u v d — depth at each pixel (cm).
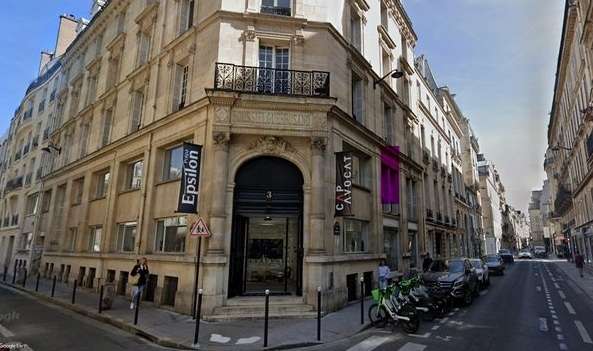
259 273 1242
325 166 1250
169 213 1377
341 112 1339
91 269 1833
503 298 1483
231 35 1302
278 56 1371
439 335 860
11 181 3541
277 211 1227
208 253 1105
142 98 1809
